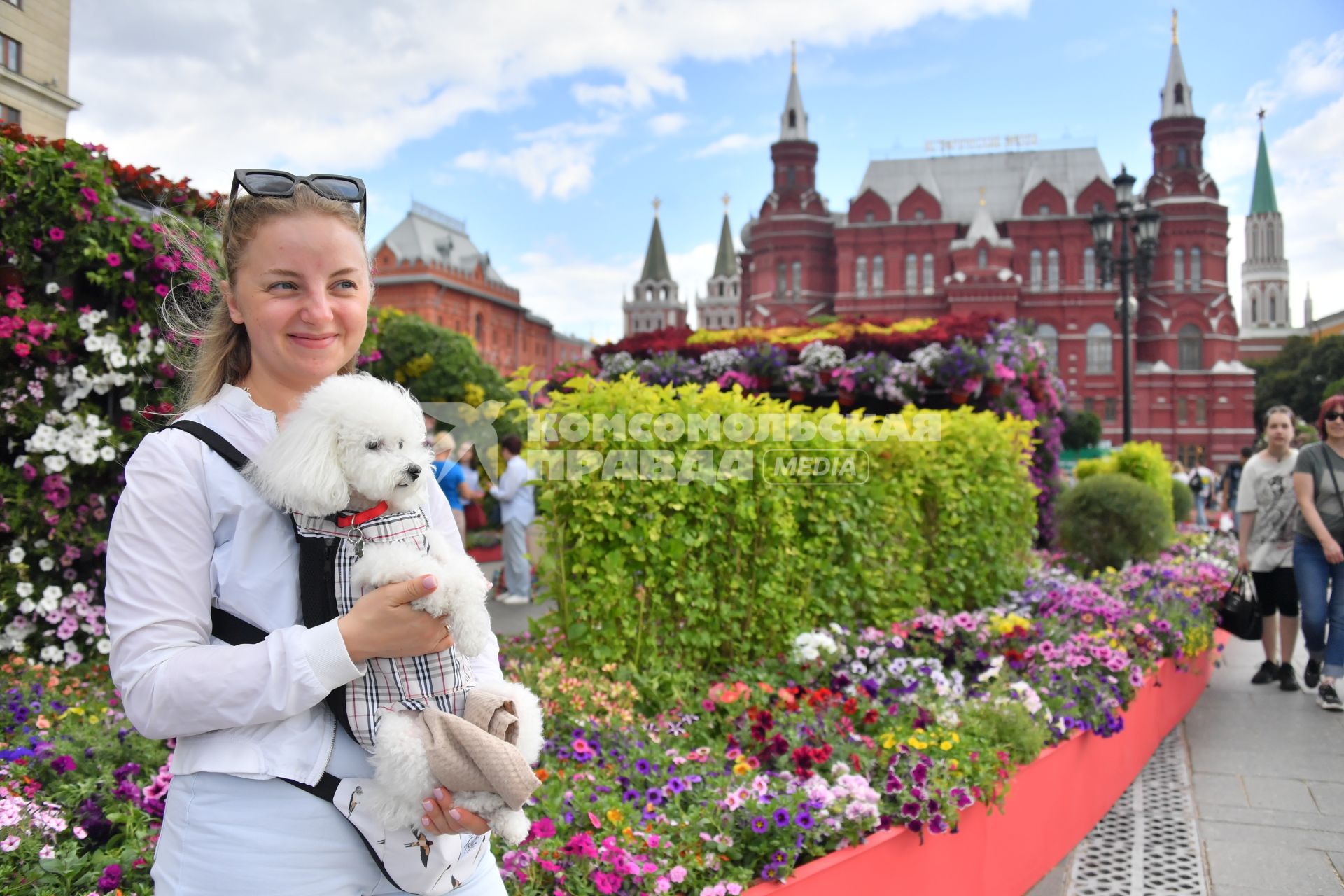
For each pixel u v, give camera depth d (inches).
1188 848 165.5
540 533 186.7
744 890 107.7
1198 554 376.5
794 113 3019.2
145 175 199.3
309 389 65.1
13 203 175.5
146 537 56.4
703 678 176.2
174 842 58.1
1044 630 217.2
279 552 59.4
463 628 57.6
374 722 58.4
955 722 155.5
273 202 63.1
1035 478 421.7
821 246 2965.1
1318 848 162.2
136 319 188.4
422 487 60.1
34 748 120.5
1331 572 244.1
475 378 754.2
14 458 184.9
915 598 237.6
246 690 53.7
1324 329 4217.5
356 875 60.4
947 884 133.0
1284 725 233.1
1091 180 2827.3
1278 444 260.2
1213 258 2679.6
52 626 182.5
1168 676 229.8
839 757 139.6
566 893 99.5
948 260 2827.3
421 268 2812.5
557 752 133.3
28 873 93.1
